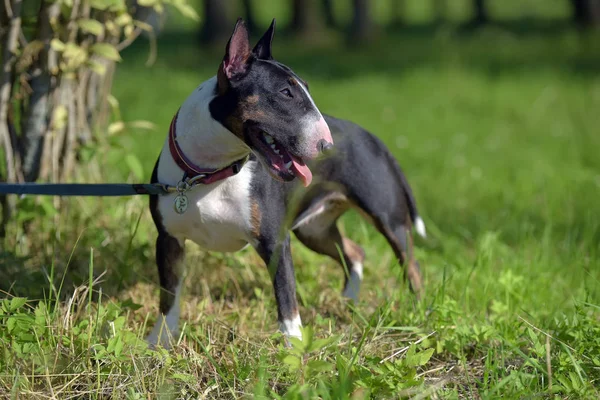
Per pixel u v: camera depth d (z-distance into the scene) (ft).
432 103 82.43
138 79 97.91
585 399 19.47
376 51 126.11
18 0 27.48
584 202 42.24
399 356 22.44
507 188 47.01
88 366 20.48
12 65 28.22
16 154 29.01
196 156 21.97
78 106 30.07
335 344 21.49
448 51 120.78
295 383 19.52
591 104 77.77
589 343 21.33
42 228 29.22
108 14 28.94
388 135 66.08
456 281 28.04
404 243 27.04
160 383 20.04
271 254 22.97
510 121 72.79
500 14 179.22
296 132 20.58
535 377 20.43
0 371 20.20
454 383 21.15
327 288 28.78
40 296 24.88
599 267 30.09
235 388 20.43
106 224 30.55
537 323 24.34
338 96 87.56
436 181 50.19
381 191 26.43
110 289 26.66
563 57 109.40
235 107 20.76
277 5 218.38
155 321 25.18
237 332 23.97
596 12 136.67
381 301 27.20
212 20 131.23
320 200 26.14
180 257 23.86
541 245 32.45
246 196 22.44
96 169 31.45
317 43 139.13
